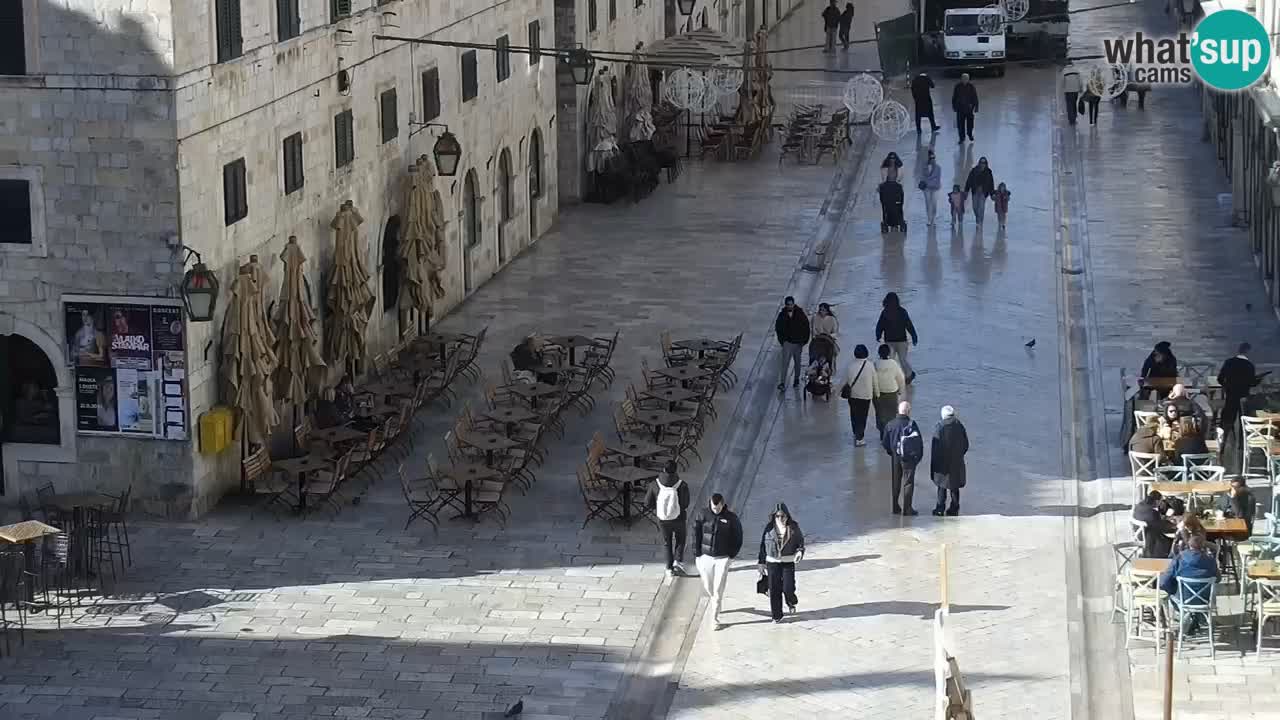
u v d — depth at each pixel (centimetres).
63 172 3350
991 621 3072
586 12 5891
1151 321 4684
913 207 5919
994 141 6788
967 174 6319
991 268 5219
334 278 3912
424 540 3394
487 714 2747
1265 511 3447
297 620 3061
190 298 3247
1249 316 4703
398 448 3856
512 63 5206
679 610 3134
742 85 6644
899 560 3325
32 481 3488
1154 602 2889
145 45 3278
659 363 4397
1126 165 6397
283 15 3716
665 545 3247
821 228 5684
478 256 4972
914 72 7444
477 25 4878
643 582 3231
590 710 2775
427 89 4516
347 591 3175
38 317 3419
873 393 3906
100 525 3259
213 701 2786
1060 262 5262
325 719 2730
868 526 3491
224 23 3456
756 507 3597
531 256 5328
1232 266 5159
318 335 3922
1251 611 2988
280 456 3719
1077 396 4216
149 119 3303
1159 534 3038
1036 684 2842
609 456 3694
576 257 5322
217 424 3450
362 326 3959
